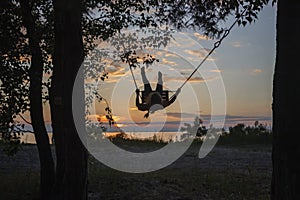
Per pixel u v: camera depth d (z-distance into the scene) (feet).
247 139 97.86
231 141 96.68
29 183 50.70
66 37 34.58
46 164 44.39
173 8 41.47
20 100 45.62
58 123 35.42
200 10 39.96
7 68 44.55
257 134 100.12
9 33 44.11
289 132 24.47
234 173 57.00
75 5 34.73
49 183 44.16
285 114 24.59
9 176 55.67
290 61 24.57
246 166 64.44
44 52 47.65
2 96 45.75
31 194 46.32
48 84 46.19
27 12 43.68
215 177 53.21
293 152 24.40
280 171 24.71
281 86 24.80
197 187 48.06
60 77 34.83
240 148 89.97
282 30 24.91
